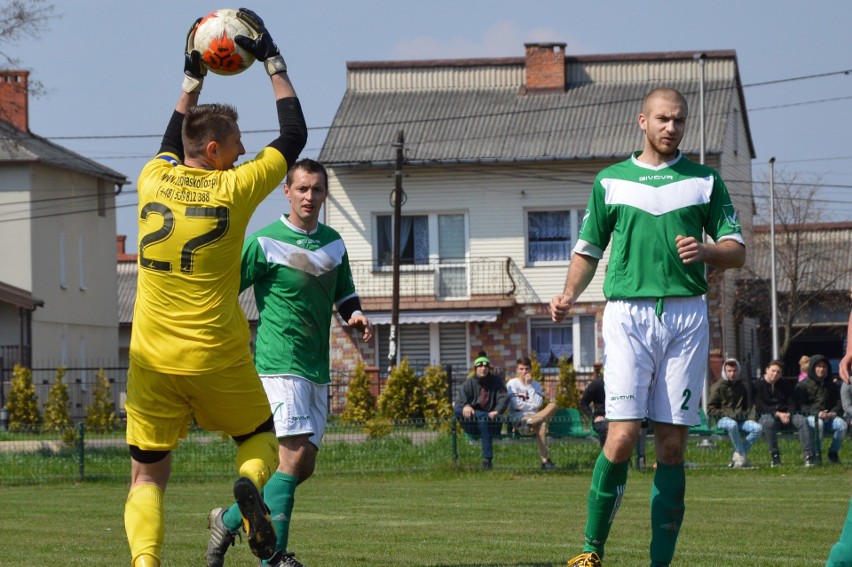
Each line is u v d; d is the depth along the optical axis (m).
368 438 35.91
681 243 10.77
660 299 11.19
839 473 32.69
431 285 72.00
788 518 19.70
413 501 24.72
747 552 14.72
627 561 13.57
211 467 35.06
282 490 12.46
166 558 14.42
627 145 71.56
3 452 37.34
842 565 8.42
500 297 71.25
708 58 76.75
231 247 9.72
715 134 72.06
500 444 35.31
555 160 71.50
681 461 11.48
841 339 96.62
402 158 68.19
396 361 69.94
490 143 72.81
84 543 16.70
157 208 9.69
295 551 15.02
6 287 71.38
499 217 72.38
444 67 78.56
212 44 10.29
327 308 12.95
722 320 72.69
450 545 15.74
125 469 35.84
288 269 12.73
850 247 94.88
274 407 12.63
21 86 74.06
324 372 13.00
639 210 11.29
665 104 11.45
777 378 34.88
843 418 34.34
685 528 17.98
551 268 72.00
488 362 35.91
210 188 9.68
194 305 9.62
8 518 21.59
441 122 74.94
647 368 11.23
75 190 89.31
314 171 12.90
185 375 9.64
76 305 88.75
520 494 26.81
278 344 12.69
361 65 78.62
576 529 18.16
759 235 95.75
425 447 35.62
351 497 26.12
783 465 34.41
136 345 9.79
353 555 14.53
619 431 11.22
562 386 52.38
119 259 127.50
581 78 77.81
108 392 54.88
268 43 10.35
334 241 13.16
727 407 34.69
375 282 72.38
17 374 54.88
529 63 76.94
